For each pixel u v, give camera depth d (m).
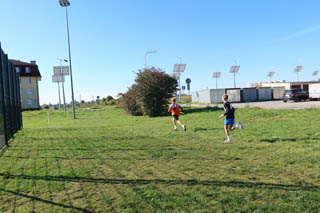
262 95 44.41
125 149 7.13
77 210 3.29
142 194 3.74
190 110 23.23
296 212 3.04
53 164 5.62
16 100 12.79
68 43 25.19
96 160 5.90
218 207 3.24
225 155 6.02
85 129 13.45
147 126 13.73
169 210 3.22
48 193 3.89
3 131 8.18
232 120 7.64
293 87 49.31
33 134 11.73
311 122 10.76
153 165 5.32
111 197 3.67
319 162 5.00
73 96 24.91
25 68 57.50
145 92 21.41
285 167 4.84
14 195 3.84
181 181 4.25
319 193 3.53
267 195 3.54
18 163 5.82
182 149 6.89
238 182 4.10
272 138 7.76
